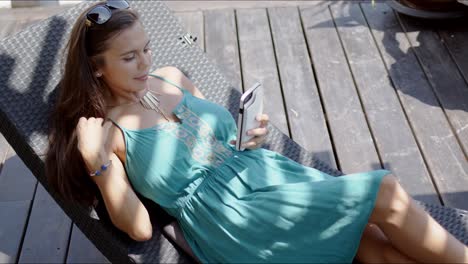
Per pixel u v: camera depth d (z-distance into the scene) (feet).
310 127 10.84
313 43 13.26
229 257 6.78
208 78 9.11
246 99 7.04
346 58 12.74
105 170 6.68
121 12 6.93
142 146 7.15
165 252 6.98
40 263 8.46
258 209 6.72
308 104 11.43
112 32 6.85
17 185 9.80
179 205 7.15
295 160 8.43
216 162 7.32
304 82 12.06
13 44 7.88
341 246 6.49
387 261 6.74
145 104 7.43
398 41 13.17
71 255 8.57
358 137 10.56
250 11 14.55
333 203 6.45
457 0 12.44
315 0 14.83
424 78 11.98
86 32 6.95
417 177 9.65
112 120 7.25
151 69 8.84
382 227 6.48
